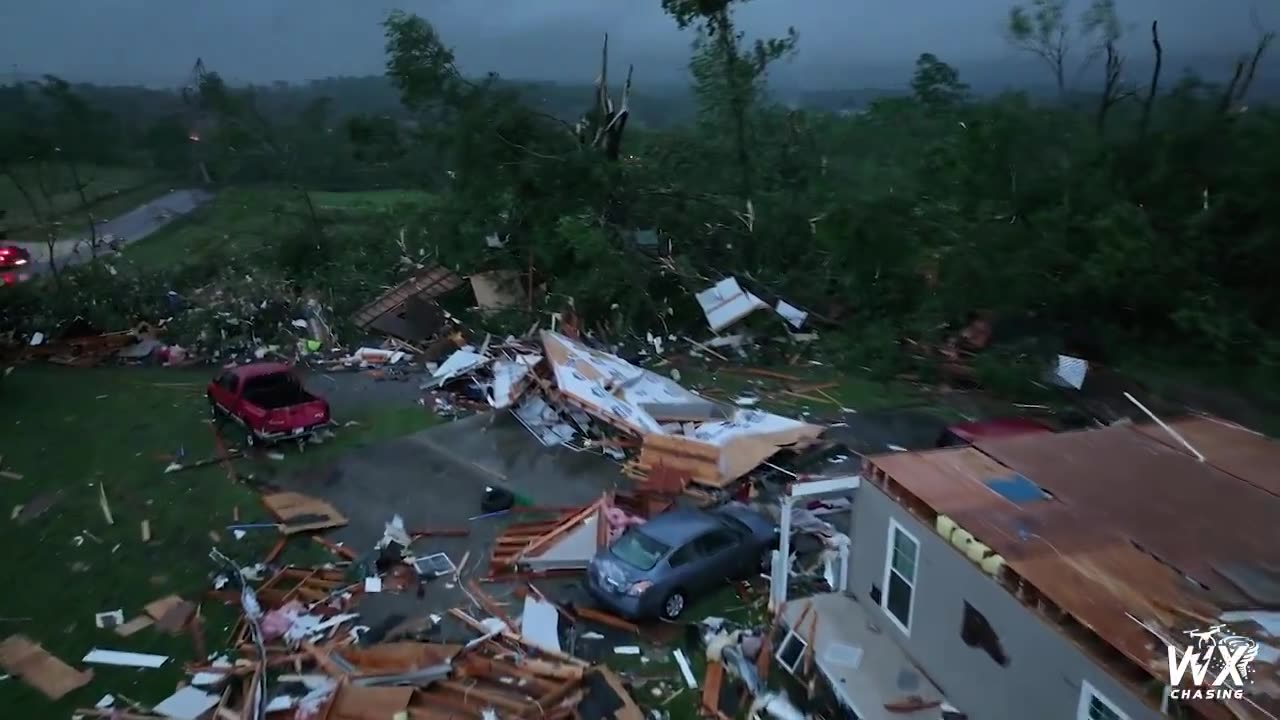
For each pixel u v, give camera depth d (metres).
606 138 31.17
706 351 26.53
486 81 31.47
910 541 10.12
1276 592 8.09
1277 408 21.41
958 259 26.09
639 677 11.09
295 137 51.97
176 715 9.99
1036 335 25.78
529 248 28.45
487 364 22.62
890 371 24.89
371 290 29.30
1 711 10.09
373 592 12.73
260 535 14.60
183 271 29.48
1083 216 27.16
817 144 38.81
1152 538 9.06
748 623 12.19
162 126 55.31
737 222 31.98
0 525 14.86
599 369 21.14
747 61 34.84
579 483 17.06
